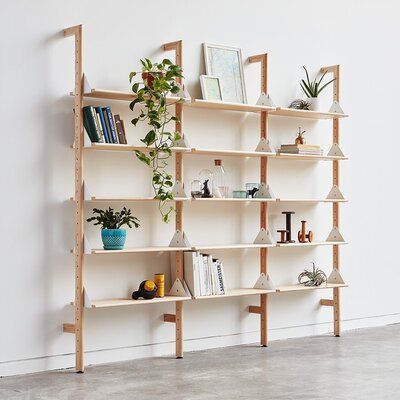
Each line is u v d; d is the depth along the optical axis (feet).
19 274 15.57
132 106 16.24
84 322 16.44
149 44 17.61
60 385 14.61
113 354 16.89
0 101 15.39
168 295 17.26
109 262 16.90
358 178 21.76
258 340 19.40
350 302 21.56
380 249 22.33
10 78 15.52
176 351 17.30
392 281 22.63
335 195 20.24
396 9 22.76
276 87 19.97
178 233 17.26
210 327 18.53
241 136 19.17
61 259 16.12
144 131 17.51
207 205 18.56
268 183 19.71
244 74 19.25
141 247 17.38
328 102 21.15
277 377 15.35
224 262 18.85
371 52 22.18
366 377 15.38
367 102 22.03
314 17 20.83
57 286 16.05
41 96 15.90
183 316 18.03
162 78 16.16
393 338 20.06
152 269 17.57
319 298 20.75
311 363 16.76
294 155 18.93
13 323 15.47
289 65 20.24
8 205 15.47
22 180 15.65
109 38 16.96
